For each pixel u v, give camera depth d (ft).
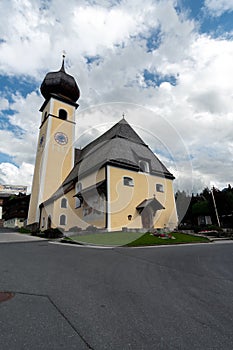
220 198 73.46
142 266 15.26
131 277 12.27
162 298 9.12
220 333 6.33
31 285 10.53
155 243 30.50
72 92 87.40
